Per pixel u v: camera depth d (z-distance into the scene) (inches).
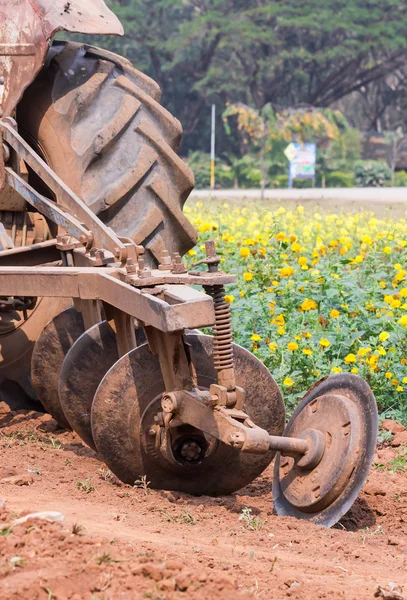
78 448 317.1
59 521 199.8
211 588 174.7
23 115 331.6
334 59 3253.0
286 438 251.0
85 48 341.7
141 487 265.4
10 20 318.0
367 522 268.2
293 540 233.0
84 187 319.0
